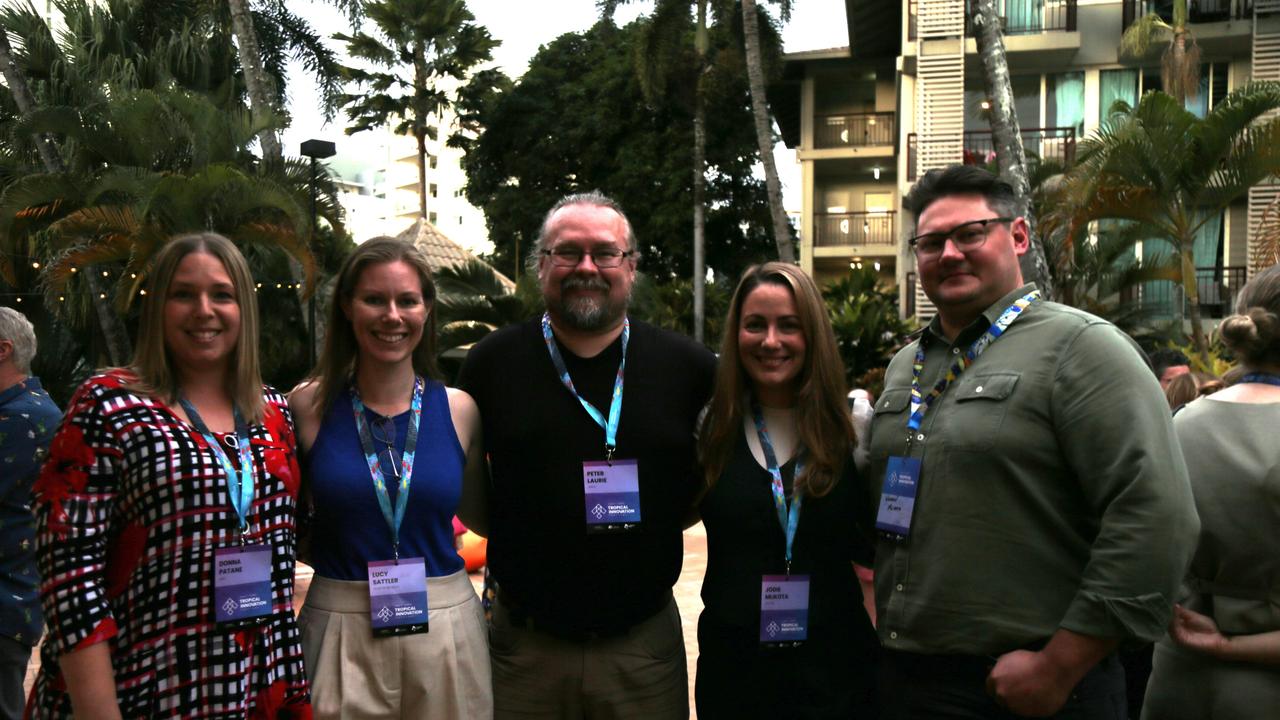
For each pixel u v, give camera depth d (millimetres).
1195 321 12766
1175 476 2035
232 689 2250
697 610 6758
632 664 2822
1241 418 2314
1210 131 12102
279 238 11062
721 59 22109
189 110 11211
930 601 2260
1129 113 12648
